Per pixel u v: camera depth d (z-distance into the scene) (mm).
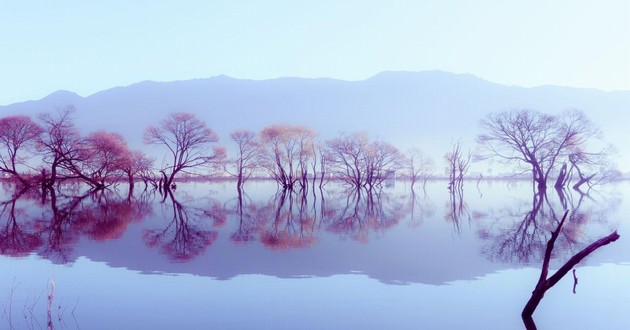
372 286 14438
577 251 20438
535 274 16125
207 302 12797
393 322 11227
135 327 10875
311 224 31172
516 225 30281
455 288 14258
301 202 53625
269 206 47250
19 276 15727
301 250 20781
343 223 31734
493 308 12289
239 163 83938
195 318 11492
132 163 72375
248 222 32219
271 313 11859
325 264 17688
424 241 23453
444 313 11875
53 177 63656
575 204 48562
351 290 13984
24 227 28484
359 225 30531
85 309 12188
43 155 64500
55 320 11344
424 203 51906
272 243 22797
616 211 40000
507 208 44000
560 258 18891
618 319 11422
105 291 13875
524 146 72875
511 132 73438
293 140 74375
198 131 75688
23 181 68250
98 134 67625
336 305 12531
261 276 15750
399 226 30000
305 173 77500
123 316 11633
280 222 32344
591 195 65812
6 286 14406
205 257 19062
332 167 85312
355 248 21328
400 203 52062
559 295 13531
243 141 80812
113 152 66562
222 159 79562
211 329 10742
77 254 19688
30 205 45031
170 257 19078
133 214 37406
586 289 14188
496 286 14500
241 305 12508
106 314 11789
